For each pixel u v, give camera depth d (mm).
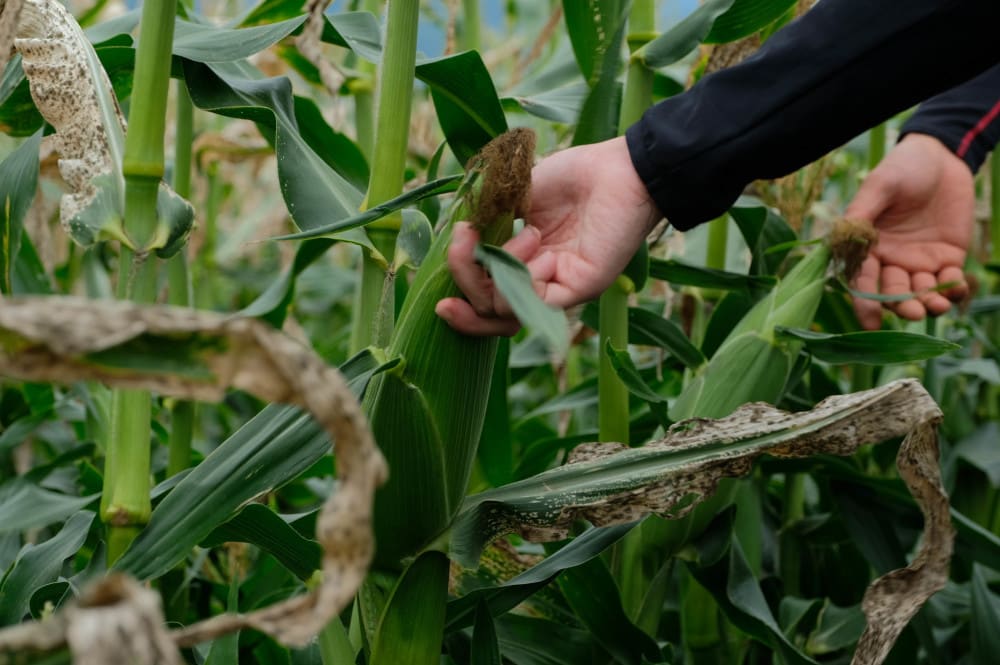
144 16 999
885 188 1390
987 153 1461
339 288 2752
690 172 1061
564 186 1072
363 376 966
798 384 1558
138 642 642
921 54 1050
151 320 711
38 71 1041
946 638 1503
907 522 1397
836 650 1428
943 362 1591
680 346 1374
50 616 920
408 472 970
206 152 2008
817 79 1054
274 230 2568
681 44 1258
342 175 1423
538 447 1477
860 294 1247
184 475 1111
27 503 1245
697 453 1021
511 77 2045
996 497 1635
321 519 729
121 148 1069
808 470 1392
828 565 1618
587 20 1180
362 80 1545
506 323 957
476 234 938
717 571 1250
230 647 1020
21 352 718
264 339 722
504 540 1248
